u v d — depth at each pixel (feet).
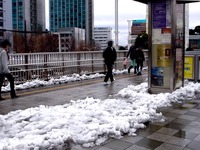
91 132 14.23
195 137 14.25
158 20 25.48
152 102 21.36
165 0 24.72
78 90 28.84
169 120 17.20
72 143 13.34
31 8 292.20
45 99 24.12
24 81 31.63
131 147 12.92
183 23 26.61
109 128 14.92
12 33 186.19
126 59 47.52
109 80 37.09
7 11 289.12
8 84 29.76
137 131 15.12
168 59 25.31
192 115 18.35
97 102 21.98
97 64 43.29
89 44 235.61
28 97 25.04
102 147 12.91
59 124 15.60
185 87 27.17
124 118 16.52
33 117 17.49
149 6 25.73
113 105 20.30
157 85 26.18
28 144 12.72
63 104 22.02
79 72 40.04
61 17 342.23
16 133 14.62
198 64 33.09
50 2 348.18
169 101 22.17
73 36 261.03
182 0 24.50
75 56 39.22
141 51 45.29
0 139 13.66
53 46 204.85
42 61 33.96
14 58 30.25
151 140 13.82
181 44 26.81
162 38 25.45
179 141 13.67
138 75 43.80
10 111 19.80
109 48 33.58
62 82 34.60
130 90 26.81
